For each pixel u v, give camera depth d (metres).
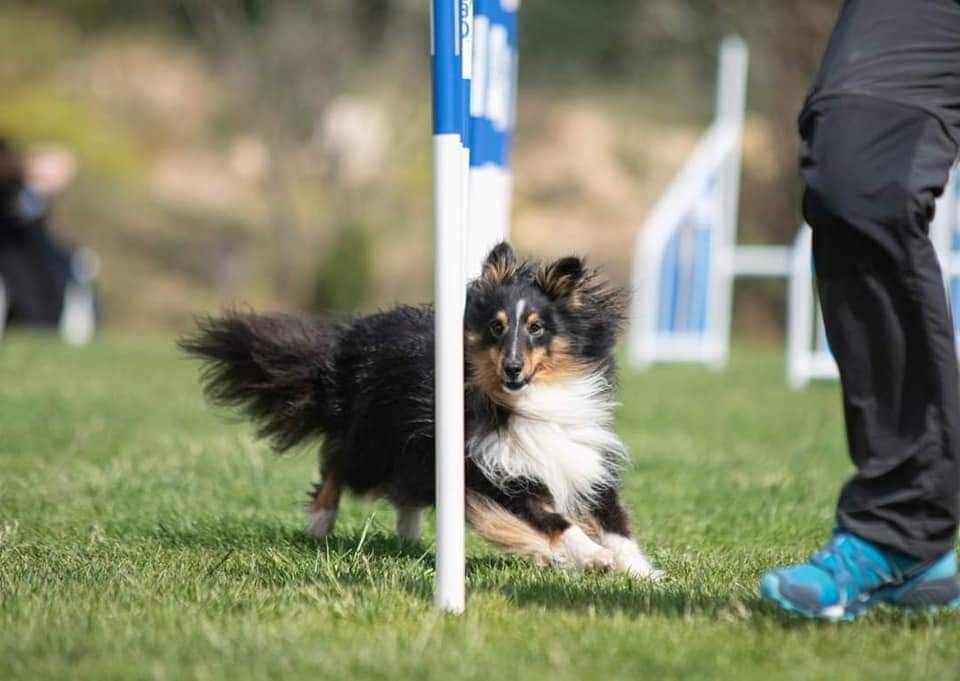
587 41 50.81
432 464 9.28
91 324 33.94
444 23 6.56
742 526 10.69
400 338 9.80
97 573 8.02
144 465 13.09
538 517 8.87
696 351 28.47
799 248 23.34
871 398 6.38
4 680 5.78
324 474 10.35
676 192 28.39
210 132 50.03
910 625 6.71
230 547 9.30
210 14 47.72
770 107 43.47
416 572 8.25
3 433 15.19
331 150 45.78
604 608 7.13
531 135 50.19
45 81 50.69
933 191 6.23
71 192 46.31
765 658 6.11
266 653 6.12
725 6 43.75
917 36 6.33
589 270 9.87
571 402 9.26
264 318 10.80
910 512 6.38
